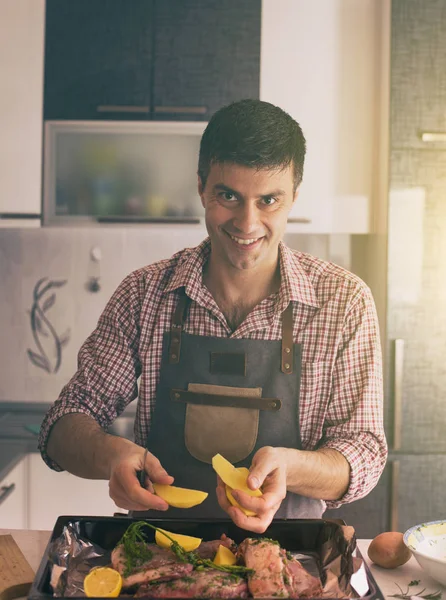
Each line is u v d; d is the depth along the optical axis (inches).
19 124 109.3
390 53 102.5
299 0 107.6
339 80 108.3
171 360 57.9
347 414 56.5
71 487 106.1
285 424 56.4
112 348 60.1
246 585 38.0
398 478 103.6
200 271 58.8
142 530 43.9
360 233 109.5
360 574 38.2
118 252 121.1
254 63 108.0
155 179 110.4
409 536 45.6
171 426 57.2
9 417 114.0
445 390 103.8
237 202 53.0
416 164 103.1
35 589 36.0
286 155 51.8
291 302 57.5
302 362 57.1
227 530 44.4
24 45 108.5
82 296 121.6
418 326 103.7
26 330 121.6
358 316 57.2
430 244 103.4
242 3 107.4
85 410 58.3
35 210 110.3
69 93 109.0
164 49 108.0
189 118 108.6
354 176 109.1
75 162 110.3
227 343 57.2
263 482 44.9
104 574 38.1
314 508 55.3
